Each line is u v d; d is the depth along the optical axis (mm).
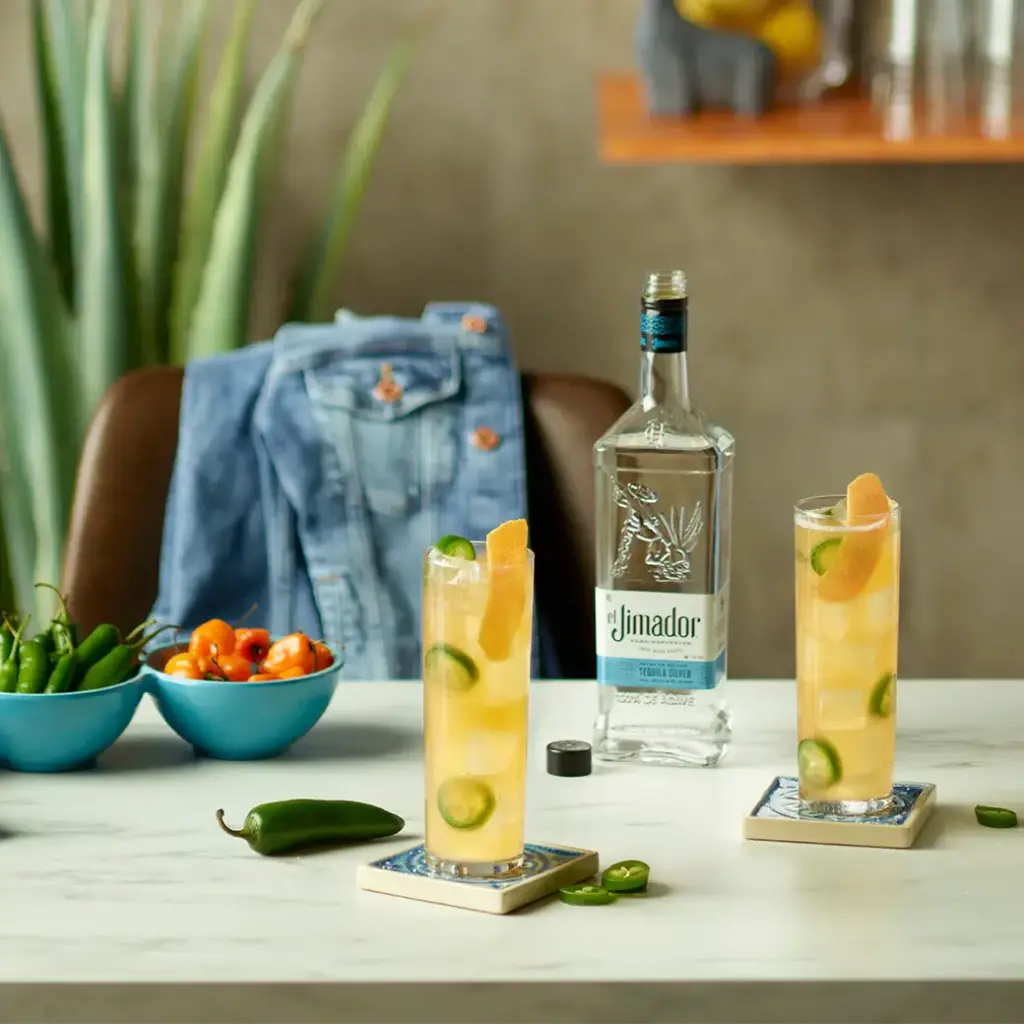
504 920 1948
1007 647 3756
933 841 2053
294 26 3203
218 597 2713
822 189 3533
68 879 2002
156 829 2074
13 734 2150
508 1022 1884
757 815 2066
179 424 2764
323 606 2693
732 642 3734
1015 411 3635
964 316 3592
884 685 2062
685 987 1881
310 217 3494
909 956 1905
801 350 3609
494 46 3453
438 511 2721
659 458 2166
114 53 3395
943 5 3043
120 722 2182
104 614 2725
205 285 3145
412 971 1892
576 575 2750
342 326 2799
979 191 3533
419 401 2738
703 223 3545
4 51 3459
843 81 3111
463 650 1962
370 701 2326
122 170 3197
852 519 2045
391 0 3426
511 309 3574
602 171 3514
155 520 2750
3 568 3211
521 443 2740
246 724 2176
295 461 2709
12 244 3045
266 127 3084
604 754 2201
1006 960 1901
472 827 1973
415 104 3473
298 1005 1883
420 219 3525
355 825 2051
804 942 1922
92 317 3115
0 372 3121
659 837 2062
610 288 3568
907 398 3633
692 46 2967
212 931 1937
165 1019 1884
